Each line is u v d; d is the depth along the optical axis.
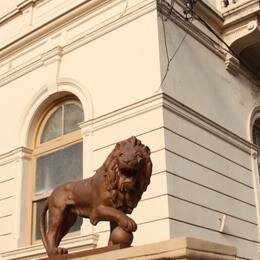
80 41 11.21
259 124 13.30
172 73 9.80
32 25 12.64
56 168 11.11
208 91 10.92
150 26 9.97
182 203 8.88
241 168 11.28
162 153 8.84
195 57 10.80
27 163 11.55
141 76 9.73
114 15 10.76
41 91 11.66
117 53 10.38
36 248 10.00
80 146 10.82
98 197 4.39
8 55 12.90
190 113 9.91
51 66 11.64
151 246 3.39
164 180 8.64
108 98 10.15
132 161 4.16
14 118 12.07
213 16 11.80
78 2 11.46
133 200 4.33
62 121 11.48
